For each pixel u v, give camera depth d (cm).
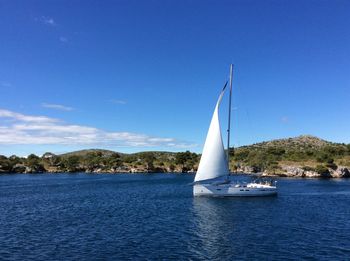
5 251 3394
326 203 6844
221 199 7112
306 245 3562
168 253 3294
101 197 8406
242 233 4106
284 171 18275
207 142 7112
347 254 3262
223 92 7100
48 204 7112
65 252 3350
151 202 7212
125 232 4212
